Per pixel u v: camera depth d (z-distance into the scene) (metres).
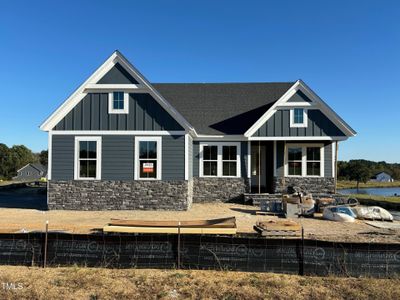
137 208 15.83
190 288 6.46
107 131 15.94
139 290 6.39
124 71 16.00
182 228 9.26
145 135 15.95
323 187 18.72
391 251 7.19
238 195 18.95
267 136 18.06
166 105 15.86
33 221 12.66
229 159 19.12
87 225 11.54
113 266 7.58
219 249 7.51
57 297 6.07
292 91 18.08
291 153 19.00
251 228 11.48
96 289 6.41
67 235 7.73
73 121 15.96
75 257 7.69
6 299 5.96
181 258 7.55
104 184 15.84
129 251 7.62
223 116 20.48
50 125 15.91
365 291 6.39
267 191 19.98
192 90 22.73
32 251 7.75
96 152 15.94
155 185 15.85
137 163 15.91
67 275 7.05
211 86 23.03
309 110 18.02
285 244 7.40
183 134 15.92
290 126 18.03
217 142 19.14
